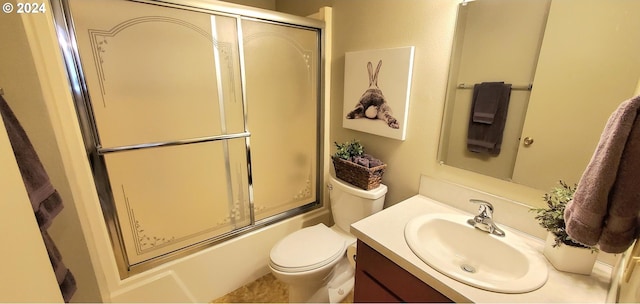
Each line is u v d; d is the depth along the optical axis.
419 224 1.12
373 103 1.55
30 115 1.04
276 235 1.88
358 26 1.58
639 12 0.74
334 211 1.71
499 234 1.05
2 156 0.45
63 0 1.03
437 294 0.85
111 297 1.35
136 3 1.16
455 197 1.28
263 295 1.73
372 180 1.49
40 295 0.53
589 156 0.88
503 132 1.07
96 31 1.11
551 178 0.98
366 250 1.08
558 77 0.91
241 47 1.47
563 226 0.87
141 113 1.27
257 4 2.16
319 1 1.81
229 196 1.65
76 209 1.19
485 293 0.78
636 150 0.56
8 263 0.46
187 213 1.53
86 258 1.26
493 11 1.02
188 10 1.28
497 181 1.13
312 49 1.78
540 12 0.91
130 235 1.38
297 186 1.97
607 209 0.61
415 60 1.32
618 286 0.72
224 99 1.49
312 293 1.51
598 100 0.84
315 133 1.96
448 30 1.17
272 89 1.66
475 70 1.11
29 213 0.52
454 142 1.24
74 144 1.13
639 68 0.76
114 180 1.28
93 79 1.14
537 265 0.89
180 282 1.54
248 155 1.65
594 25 0.82
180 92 1.35
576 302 0.75
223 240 1.67
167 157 1.39
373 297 1.09
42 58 1.01
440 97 1.25
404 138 1.45
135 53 1.20
